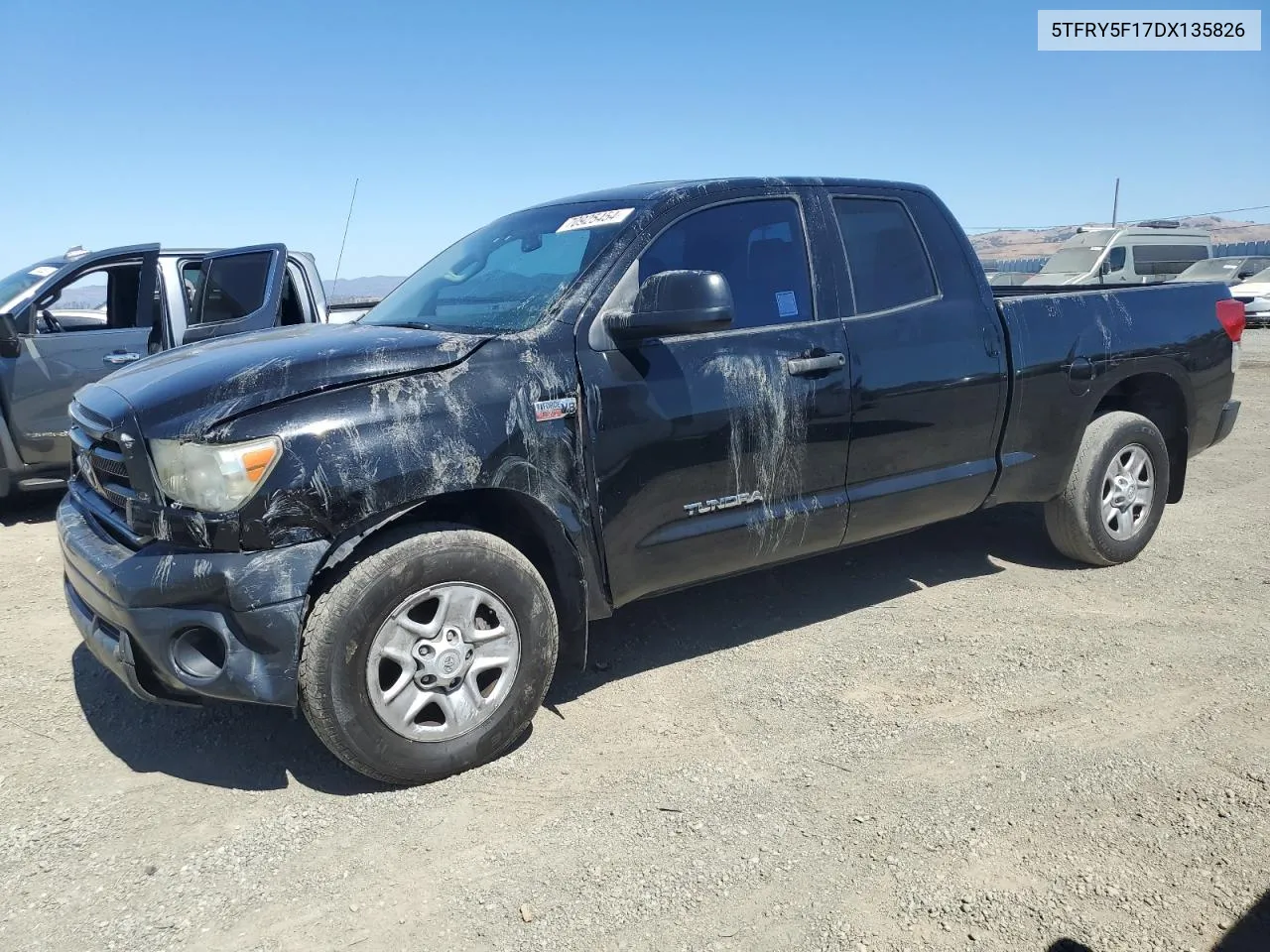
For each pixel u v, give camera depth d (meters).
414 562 2.93
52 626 4.59
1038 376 4.52
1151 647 4.10
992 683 3.77
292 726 3.51
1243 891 2.50
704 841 2.76
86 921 2.46
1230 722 3.41
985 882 2.56
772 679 3.84
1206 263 21.75
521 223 4.25
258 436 2.75
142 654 2.91
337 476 2.81
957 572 5.14
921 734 3.37
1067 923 2.39
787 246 3.92
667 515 3.52
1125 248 20.34
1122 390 5.23
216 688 2.81
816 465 3.86
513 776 3.14
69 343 6.68
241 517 2.74
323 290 7.55
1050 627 4.34
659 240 3.61
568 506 3.26
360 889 2.58
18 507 7.31
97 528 3.21
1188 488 7.09
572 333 3.33
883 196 4.28
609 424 3.33
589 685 3.83
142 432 2.87
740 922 2.42
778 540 3.85
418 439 2.95
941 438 4.25
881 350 4.01
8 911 2.50
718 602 4.75
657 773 3.15
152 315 7.04
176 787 3.11
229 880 2.62
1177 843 2.71
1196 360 5.12
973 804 2.92
